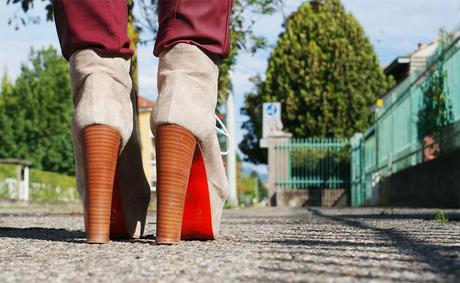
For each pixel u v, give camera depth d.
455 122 10.38
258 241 3.40
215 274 2.07
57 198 32.81
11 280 2.02
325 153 20.41
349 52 26.69
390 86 27.50
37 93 46.19
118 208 3.54
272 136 20.52
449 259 2.47
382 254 2.64
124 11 3.42
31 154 45.91
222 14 3.38
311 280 1.93
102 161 3.23
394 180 15.66
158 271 2.15
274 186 20.45
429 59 12.45
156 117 3.18
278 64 27.33
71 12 3.34
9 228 4.97
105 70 3.32
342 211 10.52
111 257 2.60
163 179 3.16
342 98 26.42
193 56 3.29
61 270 2.22
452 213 7.73
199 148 3.33
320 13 27.42
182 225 3.46
